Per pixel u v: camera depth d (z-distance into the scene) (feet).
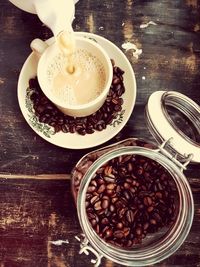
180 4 1.43
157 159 1.18
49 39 1.34
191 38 1.43
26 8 1.32
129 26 1.43
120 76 1.38
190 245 1.39
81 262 1.39
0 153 1.40
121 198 1.32
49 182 1.40
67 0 1.21
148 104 1.21
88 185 1.25
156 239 1.28
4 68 1.41
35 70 1.38
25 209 1.39
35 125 1.37
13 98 1.41
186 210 1.20
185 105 1.26
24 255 1.39
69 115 1.37
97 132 1.38
